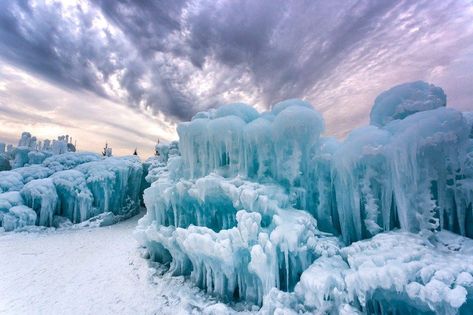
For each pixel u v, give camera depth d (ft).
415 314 18.52
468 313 17.44
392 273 17.48
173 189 34.65
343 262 23.62
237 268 26.61
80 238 54.13
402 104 31.14
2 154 99.66
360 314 18.54
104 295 30.35
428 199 22.97
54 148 112.57
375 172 26.22
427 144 23.11
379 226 26.02
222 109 38.86
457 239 21.85
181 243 29.78
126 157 93.66
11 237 51.93
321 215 30.99
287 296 22.00
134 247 46.98
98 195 69.51
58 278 34.91
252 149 33.04
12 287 32.14
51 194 62.69
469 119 28.27
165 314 26.32
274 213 27.58
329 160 30.83
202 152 35.91
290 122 29.91
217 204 32.48
